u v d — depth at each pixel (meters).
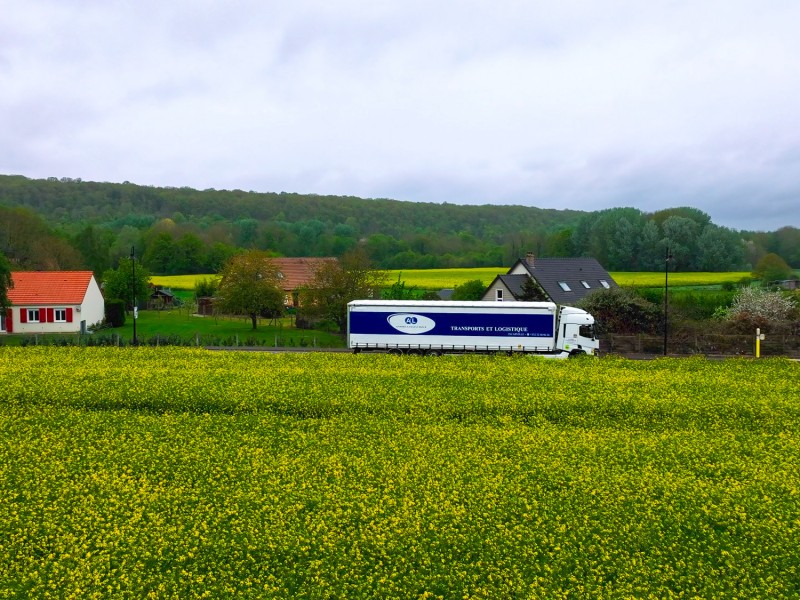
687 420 28.55
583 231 130.00
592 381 34.19
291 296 87.38
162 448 24.34
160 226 154.75
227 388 31.75
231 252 129.12
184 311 87.00
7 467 22.50
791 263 148.25
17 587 16.05
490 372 36.44
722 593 15.88
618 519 19.14
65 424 27.27
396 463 23.02
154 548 17.69
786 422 27.84
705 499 20.34
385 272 70.69
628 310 58.81
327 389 31.81
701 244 113.38
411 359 42.12
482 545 17.78
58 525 18.98
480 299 76.38
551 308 46.75
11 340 60.41
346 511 19.39
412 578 16.42
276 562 17.09
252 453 23.95
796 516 19.44
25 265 96.75
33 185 198.62
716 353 54.47
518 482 21.44
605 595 15.84
